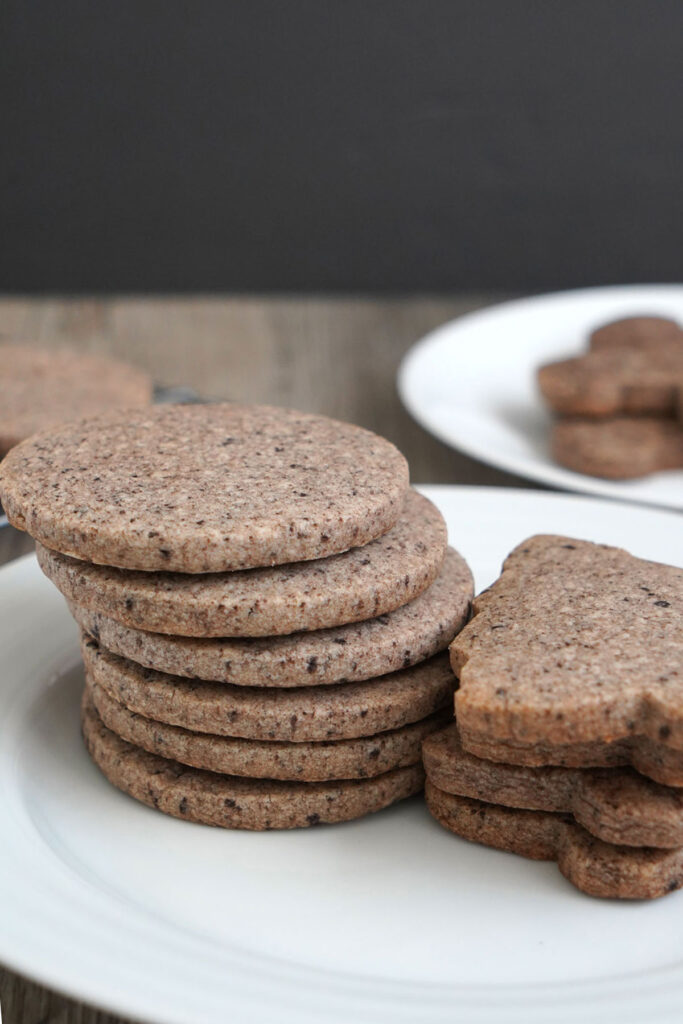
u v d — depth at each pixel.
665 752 0.30
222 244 0.89
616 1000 0.28
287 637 0.32
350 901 0.30
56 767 0.34
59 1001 0.30
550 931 0.30
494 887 0.31
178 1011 0.27
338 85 0.85
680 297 0.66
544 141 0.88
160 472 0.33
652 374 0.51
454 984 0.29
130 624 0.31
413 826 0.32
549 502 0.41
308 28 0.84
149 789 0.32
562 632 0.32
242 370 0.62
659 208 0.90
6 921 0.28
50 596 0.38
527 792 0.31
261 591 0.31
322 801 0.32
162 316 0.71
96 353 0.64
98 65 0.83
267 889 0.31
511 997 0.28
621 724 0.30
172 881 0.31
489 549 0.39
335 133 0.87
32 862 0.30
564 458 0.49
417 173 0.88
